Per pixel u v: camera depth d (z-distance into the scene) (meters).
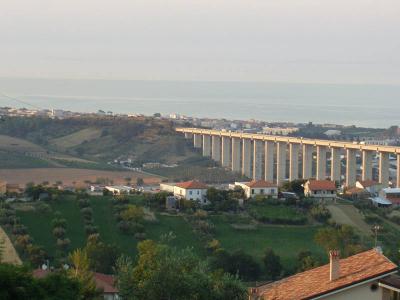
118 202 155.25
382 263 43.62
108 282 77.56
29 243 123.19
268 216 156.12
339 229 146.38
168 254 50.25
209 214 156.88
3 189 181.75
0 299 40.56
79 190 169.12
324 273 47.09
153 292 47.38
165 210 156.62
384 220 163.25
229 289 48.22
